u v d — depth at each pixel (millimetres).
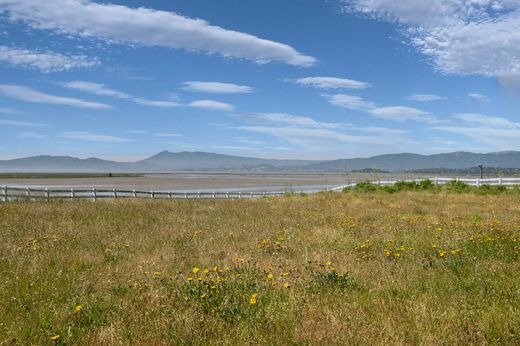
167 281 8734
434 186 42406
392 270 9703
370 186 42656
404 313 6770
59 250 12312
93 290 8344
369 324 6199
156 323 6199
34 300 7605
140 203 28266
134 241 13906
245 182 129625
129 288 8344
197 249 12609
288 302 7191
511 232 15086
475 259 10656
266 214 22000
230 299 7371
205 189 81250
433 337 5703
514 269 9680
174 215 21141
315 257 11039
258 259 11094
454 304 7094
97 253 12062
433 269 9789
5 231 15711
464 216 21203
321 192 42562
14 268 9859
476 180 41656
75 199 32688
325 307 6910
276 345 5602
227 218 20156
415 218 19688
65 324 6340
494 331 5973
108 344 5594
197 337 5758
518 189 37094
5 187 30750
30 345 5598
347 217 20141
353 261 10656
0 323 6270
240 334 5895
